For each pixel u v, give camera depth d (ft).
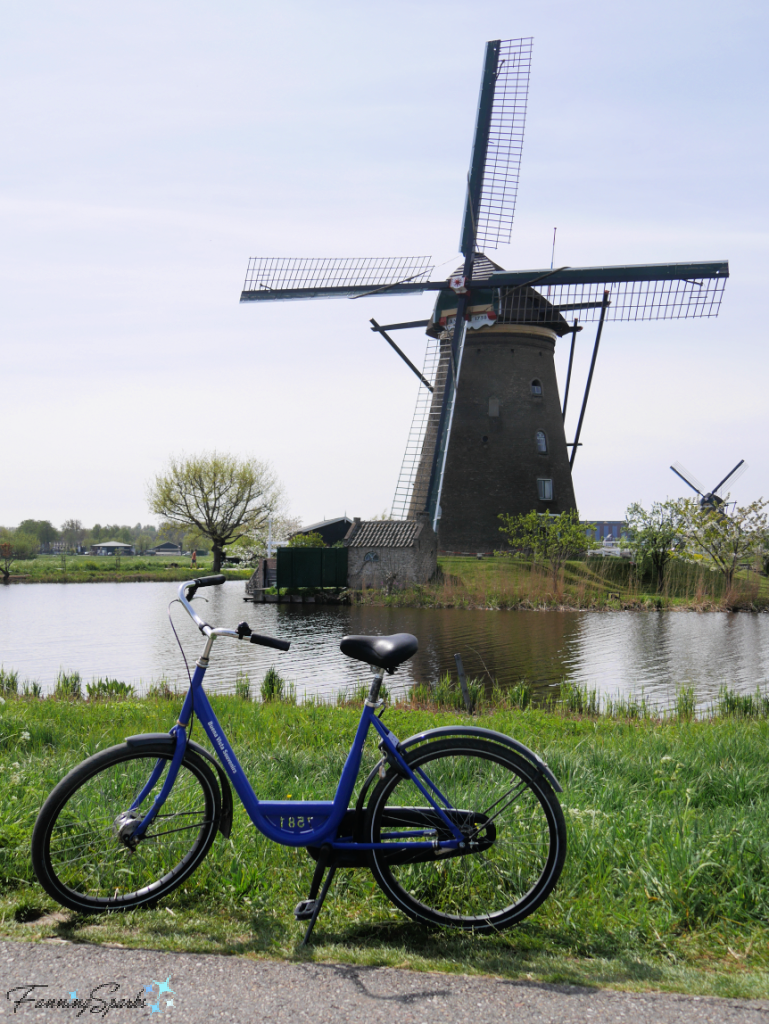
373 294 124.57
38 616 113.09
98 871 10.50
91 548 517.14
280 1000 7.74
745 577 133.69
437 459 129.59
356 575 130.21
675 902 10.47
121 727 26.89
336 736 26.09
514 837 10.81
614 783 16.69
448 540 149.28
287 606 121.60
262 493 211.61
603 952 9.45
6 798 13.69
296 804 10.25
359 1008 7.62
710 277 119.34
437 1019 7.45
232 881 11.02
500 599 114.11
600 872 11.34
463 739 10.41
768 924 10.14
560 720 33.86
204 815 10.92
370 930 9.93
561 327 151.12
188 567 270.67
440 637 80.94
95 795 10.53
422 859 10.12
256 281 125.90
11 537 308.81
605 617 102.37
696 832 12.38
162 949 8.84
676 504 130.93
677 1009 7.72
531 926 10.14
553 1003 7.81
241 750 20.11
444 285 126.72
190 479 205.67
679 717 38.99
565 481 155.22
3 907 9.88
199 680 10.84
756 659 67.51
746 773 17.88
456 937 9.83
